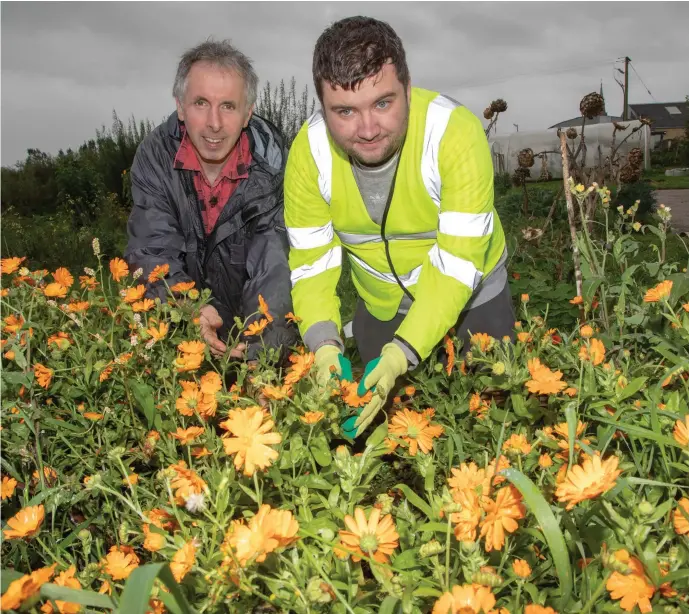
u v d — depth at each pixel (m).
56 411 2.33
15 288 2.68
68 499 1.85
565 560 1.15
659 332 2.40
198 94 2.96
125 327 2.81
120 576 1.36
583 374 1.92
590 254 3.04
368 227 2.57
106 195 18.55
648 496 1.42
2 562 1.72
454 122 2.26
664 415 1.63
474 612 1.08
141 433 2.15
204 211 3.31
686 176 32.62
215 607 1.21
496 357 2.13
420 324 2.23
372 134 2.07
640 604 1.13
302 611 1.15
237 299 3.44
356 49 1.94
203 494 1.35
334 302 2.62
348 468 1.40
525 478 1.17
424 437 1.54
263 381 1.89
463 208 2.26
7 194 20.27
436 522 1.35
